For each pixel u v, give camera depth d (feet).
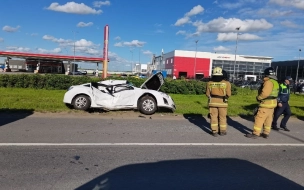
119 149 18.26
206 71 261.85
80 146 18.61
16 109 31.91
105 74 100.27
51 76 66.74
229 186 13.06
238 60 266.36
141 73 262.88
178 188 12.58
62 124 25.68
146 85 37.60
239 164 16.28
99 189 12.17
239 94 80.18
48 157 16.16
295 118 35.91
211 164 16.05
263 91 22.89
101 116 30.94
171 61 265.95
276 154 18.75
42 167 14.53
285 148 20.45
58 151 17.34
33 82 65.82
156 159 16.52
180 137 22.38
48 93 55.62
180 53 256.52
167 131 24.49
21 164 14.87
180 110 37.01
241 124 29.63
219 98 23.13
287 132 26.68
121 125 26.35
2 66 250.78
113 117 30.60
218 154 18.12
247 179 14.02
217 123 23.43
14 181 12.68
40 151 17.22
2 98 43.39
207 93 23.73
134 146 19.11
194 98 60.59
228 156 17.78
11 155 16.28
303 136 25.07
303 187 13.33
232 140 22.12
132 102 33.88
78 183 12.70
